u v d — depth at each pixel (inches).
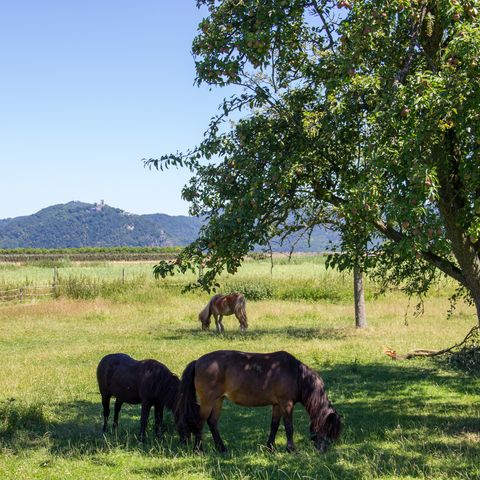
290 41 376.8
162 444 379.9
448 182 354.9
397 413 454.3
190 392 364.5
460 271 383.9
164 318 1106.7
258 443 384.5
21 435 391.5
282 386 356.5
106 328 989.2
